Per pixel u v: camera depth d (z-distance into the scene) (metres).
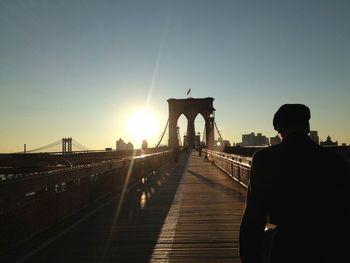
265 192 2.41
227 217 9.25
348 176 2.38
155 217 9.40
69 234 7.62
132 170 19.06
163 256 6.06
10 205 6.48
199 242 6.89
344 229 2.29
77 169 9.89
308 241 2.26
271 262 2.30
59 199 8.82
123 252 6.32
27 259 5.94
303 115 2.56
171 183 17.97
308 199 2.31
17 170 20.94
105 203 11.77
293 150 2.44
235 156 18.22
